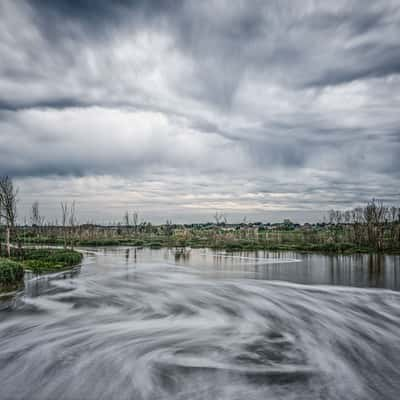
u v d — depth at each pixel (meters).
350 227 87.75
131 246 89.75
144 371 9.80
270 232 121.69
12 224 48.22
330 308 17.97
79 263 44.56
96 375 9.64
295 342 12.44
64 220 76.31
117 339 12.76
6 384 9.16
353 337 13.11
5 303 19.11
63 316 16.31
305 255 57.59
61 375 9.67
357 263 43.34
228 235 103.44
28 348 11.80
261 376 9.50
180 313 16.91
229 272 34.66
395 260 47.31
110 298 20.61
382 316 16.34
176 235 119.81
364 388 8.91
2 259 28.53
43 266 36.91
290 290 23.31
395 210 80.69
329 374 9.69
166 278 30.11
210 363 10.38
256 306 18.42
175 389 8.79
